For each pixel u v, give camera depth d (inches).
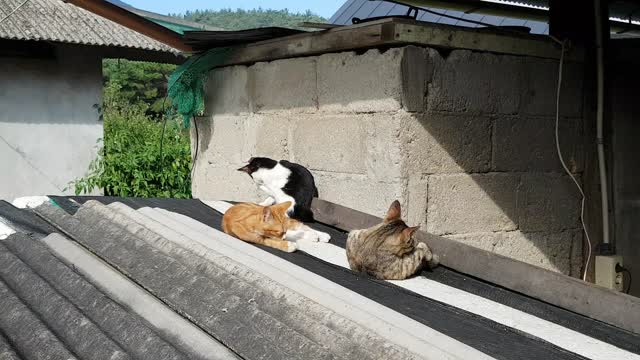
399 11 188.1
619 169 99.4
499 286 62.7
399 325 46.8
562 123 96.2
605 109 98.4
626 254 100.3
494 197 89.2
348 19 205.9
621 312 52.1
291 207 88.3
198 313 51.5
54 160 245.8
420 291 60.8
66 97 246.4
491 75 87.3
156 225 72.8
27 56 239.0
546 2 139.5
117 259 65.5
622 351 46.9
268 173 88.8
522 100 91.0
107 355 45.0
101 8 98.4
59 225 80.8
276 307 49.9
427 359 41.0
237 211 77.4
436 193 83.4
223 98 112.8
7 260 67.4
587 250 99.7
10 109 237.9
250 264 59.7
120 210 80.1
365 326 45.9
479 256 65.0
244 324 48.0
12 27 226.2
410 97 80.0
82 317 51.2
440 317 53.1
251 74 105.0
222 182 114.9
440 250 69.4
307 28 100.0
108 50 251.8
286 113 98.2
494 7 137.5
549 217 95.5
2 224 81.4
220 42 105.1
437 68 81.8
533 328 51.3
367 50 83.0
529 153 92.6
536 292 59.0
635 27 147.2
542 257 95.0
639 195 98.6
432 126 82.1
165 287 57.0
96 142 251.4
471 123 85.8
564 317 54.5
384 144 81.3
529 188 92.9
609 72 98.1
